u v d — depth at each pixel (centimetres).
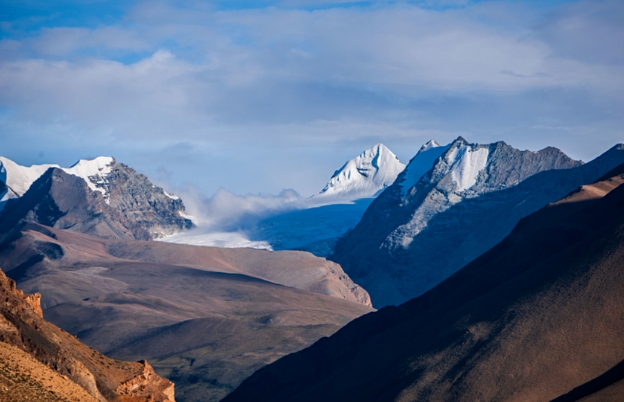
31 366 11044
